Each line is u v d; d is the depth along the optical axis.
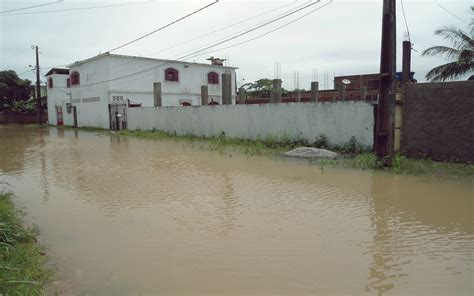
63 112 37.03
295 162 10.95
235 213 6.06
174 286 3.72
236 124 17.09
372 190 7.39
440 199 6.65
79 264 4.27
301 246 4.62
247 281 3.77
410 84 10.67
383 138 9.60
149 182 8.65
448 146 10.08
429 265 4.07
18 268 3.89
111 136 22.84
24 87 45.66
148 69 29.38
